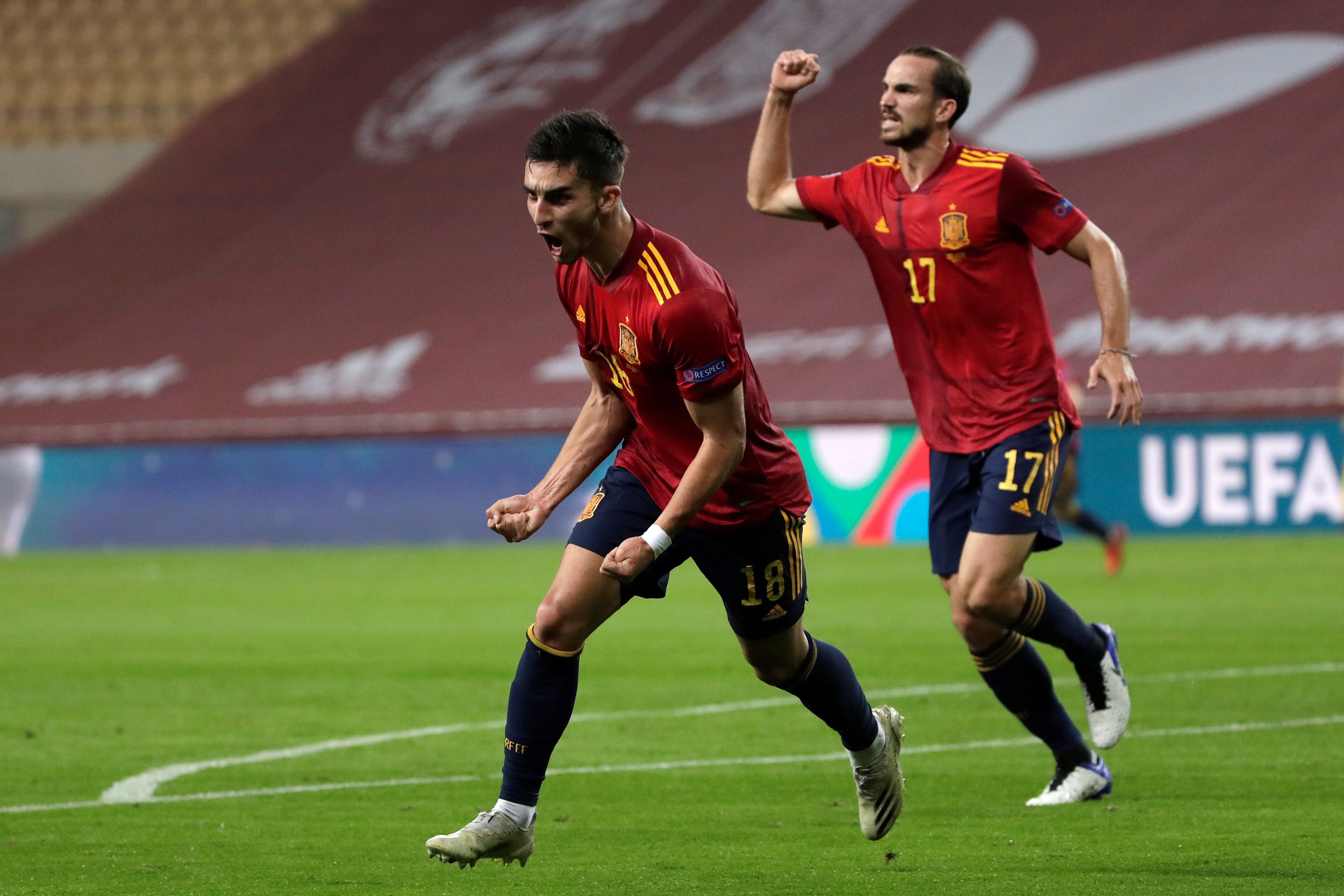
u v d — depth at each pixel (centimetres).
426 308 8825
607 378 1446
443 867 1455
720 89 9906
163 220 10075
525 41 10756
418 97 10556
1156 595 4047
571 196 1288
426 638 3538
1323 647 3020
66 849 1538
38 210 11294
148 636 3634
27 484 7150
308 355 8625
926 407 1855
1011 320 1784
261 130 10612
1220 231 7962
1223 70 8969
